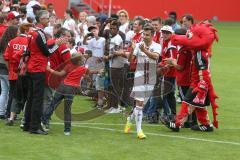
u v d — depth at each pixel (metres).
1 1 49.78
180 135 30.81
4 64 32.50
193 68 31.33
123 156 26.09
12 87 31.55
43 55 28.92
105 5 128.00
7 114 32.06
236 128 33.44
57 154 26.02
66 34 30.22
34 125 29.56
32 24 30.92
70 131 30.12
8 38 31.94
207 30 31.12
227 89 49.16
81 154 26.16
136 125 30.56
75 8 115.62
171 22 38.00
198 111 31.88
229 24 134.50
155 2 136.00
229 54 78.75
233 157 26.70
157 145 28.38
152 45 29.44
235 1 142.00
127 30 40.81
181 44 31.08
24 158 25.20
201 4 139.25
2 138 28.50
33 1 45.44
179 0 137.75
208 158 26.39
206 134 31.38
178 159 26.00
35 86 29.11
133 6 133.88
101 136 29.88
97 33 38.19
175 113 33.75
